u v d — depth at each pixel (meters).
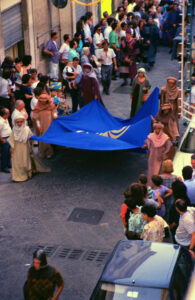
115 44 19.59
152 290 6.04
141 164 12.55
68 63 15.76
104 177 11.81
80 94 15.02
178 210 7.66
